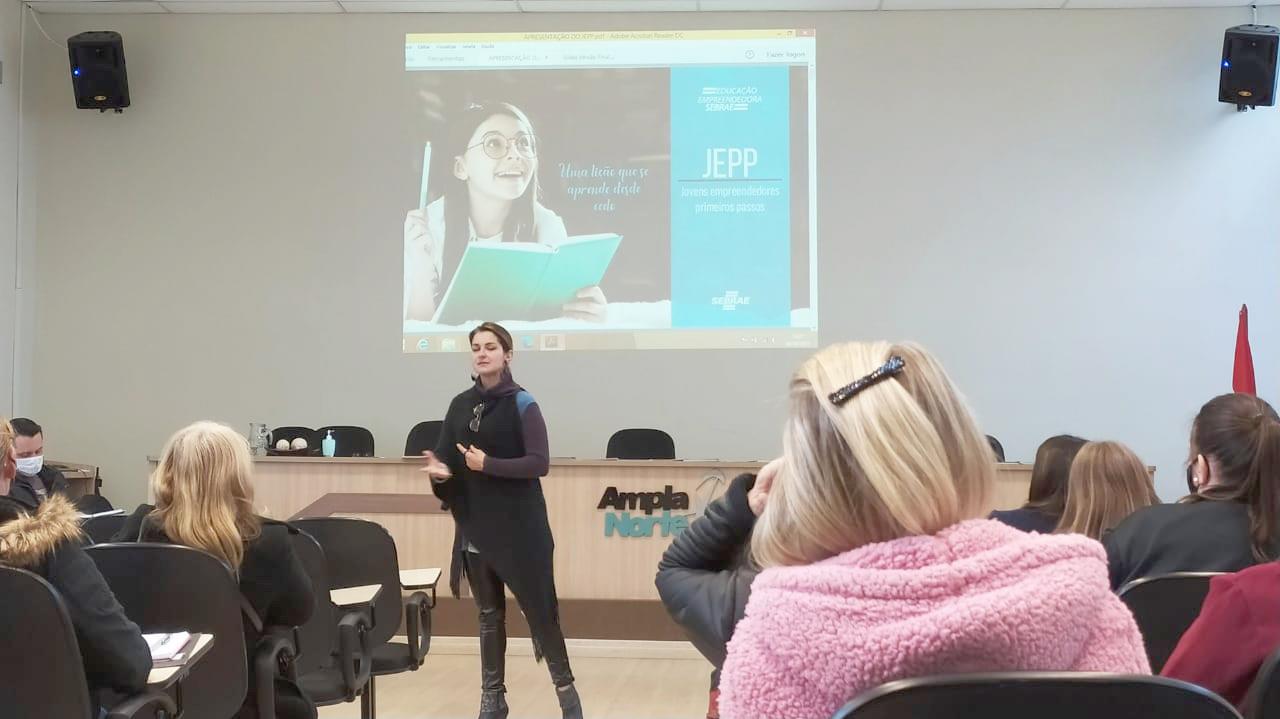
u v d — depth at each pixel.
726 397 6.64
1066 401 6.57
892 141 6.68
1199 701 0.85
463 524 3.49
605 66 6.77
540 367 6.68
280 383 6.77
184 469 2.31
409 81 6.81
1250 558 1.90
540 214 6.73
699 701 4.04
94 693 1.87
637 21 6.77
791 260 6.66
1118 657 0.89
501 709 3.53
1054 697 0.83
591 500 4.82
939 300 6.62
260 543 2.36
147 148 6.85
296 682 2.54
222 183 6.83
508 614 5.11
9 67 6.70
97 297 6.83
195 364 6.80
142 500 6.75
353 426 6.52
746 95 6.73
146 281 6.83
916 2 6.59
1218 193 6.57
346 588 3.08
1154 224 6.59
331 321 6.77
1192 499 2.01
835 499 0.90
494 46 6.80
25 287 6.79
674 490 4.79
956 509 0.89
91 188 6.85
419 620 3.44
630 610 4.96
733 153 6.71
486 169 6.75
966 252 6.63
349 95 6.82
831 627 0.84
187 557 2.20
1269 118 6.57
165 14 6.88
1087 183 6.62
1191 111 6.59
